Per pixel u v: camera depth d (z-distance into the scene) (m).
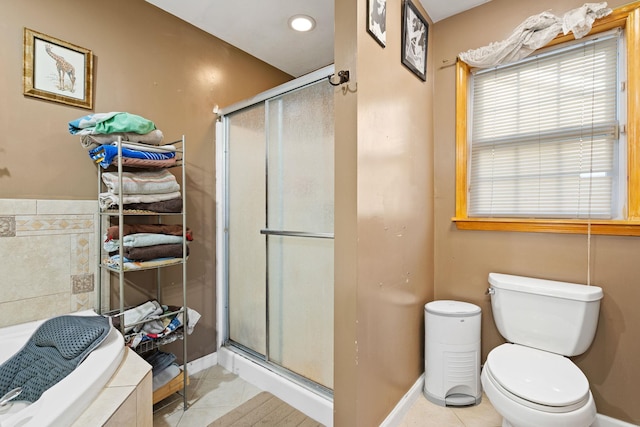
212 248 2.31
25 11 1.50
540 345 1.65
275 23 2.17
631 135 1.56
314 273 1.78
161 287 2.01
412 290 1.89
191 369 2.18
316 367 1.78
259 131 2.09
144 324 1.68
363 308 1.40
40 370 1.24
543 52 1.83
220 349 2.31
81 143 1.62
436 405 1.84
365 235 1.40
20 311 1.48
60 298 1.59
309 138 1.79
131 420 1.08
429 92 2.11
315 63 2.75
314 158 1.76
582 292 1.54
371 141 1.44
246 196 2.20
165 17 2.02
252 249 2.17
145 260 1.63
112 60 1.79
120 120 1.56
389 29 1.59
